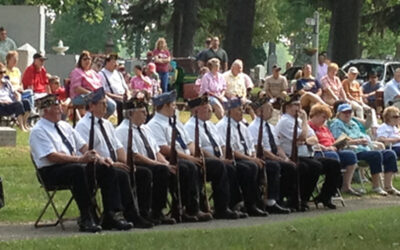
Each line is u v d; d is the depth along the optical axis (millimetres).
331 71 27844
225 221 15438
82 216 13945
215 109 23859
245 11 46281
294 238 12430
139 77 28219
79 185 13875
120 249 11773
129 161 14430
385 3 51906
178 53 53469
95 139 14539
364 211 15586
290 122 17281
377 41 76312
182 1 52938
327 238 12438
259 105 17031
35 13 38062
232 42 46375
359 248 11797
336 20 46656
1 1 57125
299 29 83938
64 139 14219
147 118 16953
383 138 20578
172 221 14961
